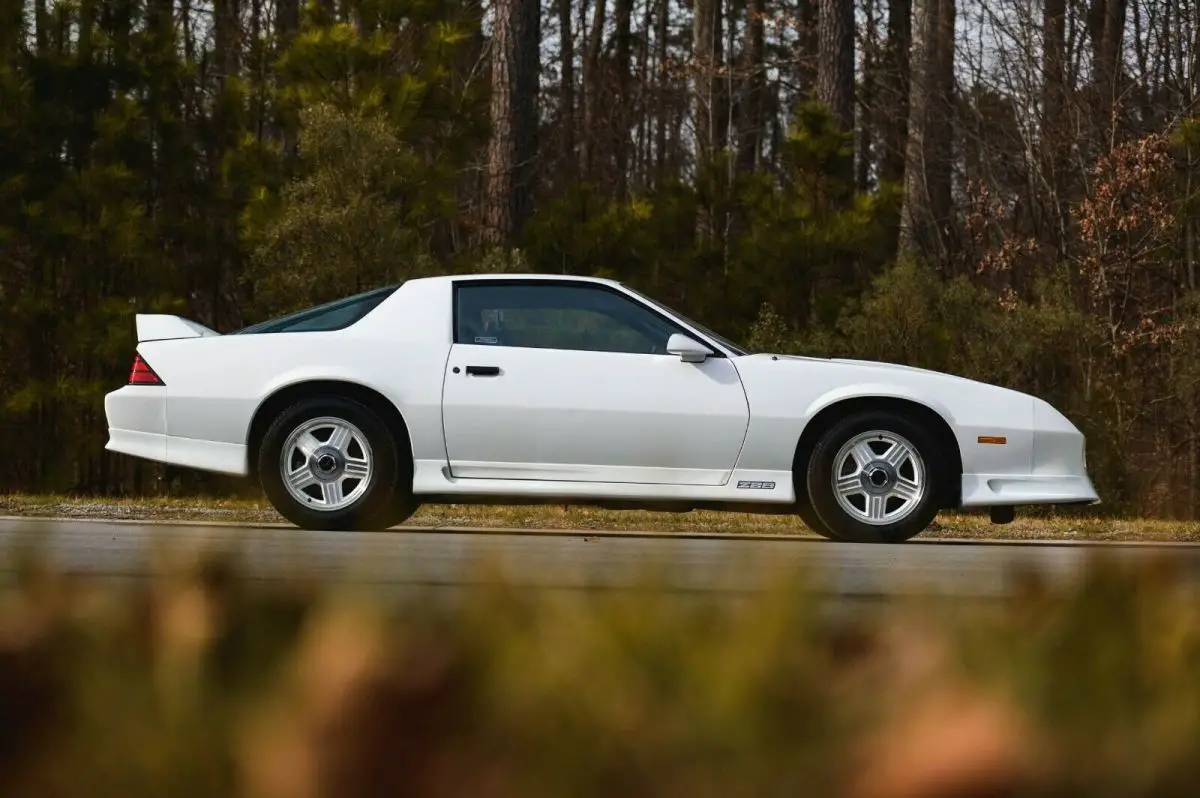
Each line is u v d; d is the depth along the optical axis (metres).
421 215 24.83
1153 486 26.77
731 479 11.55
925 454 11.44
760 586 2.27
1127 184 28.48
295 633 2.27
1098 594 2.40
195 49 32.16
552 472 11.55
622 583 2.41
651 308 11.84
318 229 22.84
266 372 11.68
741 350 11.89
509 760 1.69
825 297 25.48
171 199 27.39
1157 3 35.22
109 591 2.62
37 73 25.77
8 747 1.90
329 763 1.70
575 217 26.03
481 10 40.41
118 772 1.81
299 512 11.55
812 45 51.97
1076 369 25.62
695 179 27.70
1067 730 1.79
